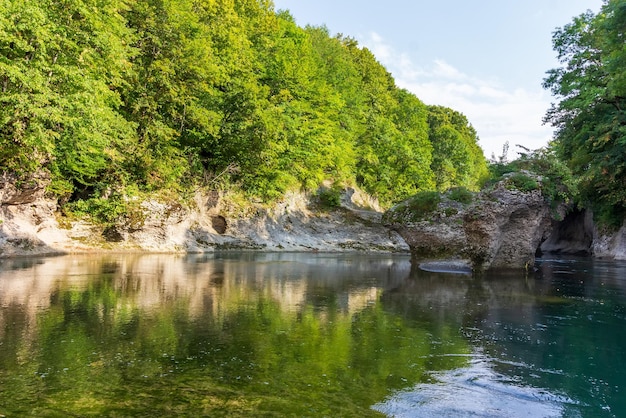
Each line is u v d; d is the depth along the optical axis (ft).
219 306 28.71
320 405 13.60
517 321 27.50
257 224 108.58
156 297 31.32
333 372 16.70
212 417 12.36
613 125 78.48
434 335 23.20
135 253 74.54
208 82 93.86
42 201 65.26
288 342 20.54
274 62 124.16
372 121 187.52
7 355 17.31
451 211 64.23
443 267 63.46
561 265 72.54
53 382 14.65
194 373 15.96
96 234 74.02
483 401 14.78
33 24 47.39
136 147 81.35
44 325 22.12
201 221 96.22
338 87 171.42
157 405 13.08
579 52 95.25
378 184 182.80
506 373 17.70
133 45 82.94
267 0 147.33
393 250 129.29
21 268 45.96
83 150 65.77
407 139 204.44
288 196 128.06
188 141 99.45
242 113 101.71
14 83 49.14
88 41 58.49
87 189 78.74
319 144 131.95
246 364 17.17
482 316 28.78
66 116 52.90
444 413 13.65
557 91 99.25
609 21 78.33
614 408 14.64
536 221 61.46
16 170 57.00
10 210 60.85
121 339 20.06
